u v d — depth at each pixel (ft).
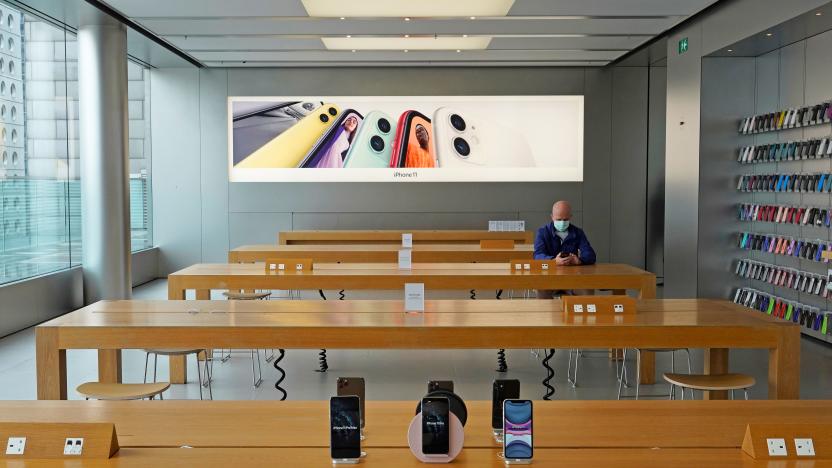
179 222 46.03
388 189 45.93
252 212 45.98
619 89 46.03
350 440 8.68
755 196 30.76
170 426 9.86
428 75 45.52
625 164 46.26
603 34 35.86
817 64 27.20
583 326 15.53
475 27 34.45
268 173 45.68
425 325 15.53
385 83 45.52
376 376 22.97
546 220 46.24
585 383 22.07
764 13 26.61
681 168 33.45
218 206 45.93
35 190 31.35
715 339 15.56
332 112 45.55
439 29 34.78
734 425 9.93
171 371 21.94
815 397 20.44
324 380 22.44
